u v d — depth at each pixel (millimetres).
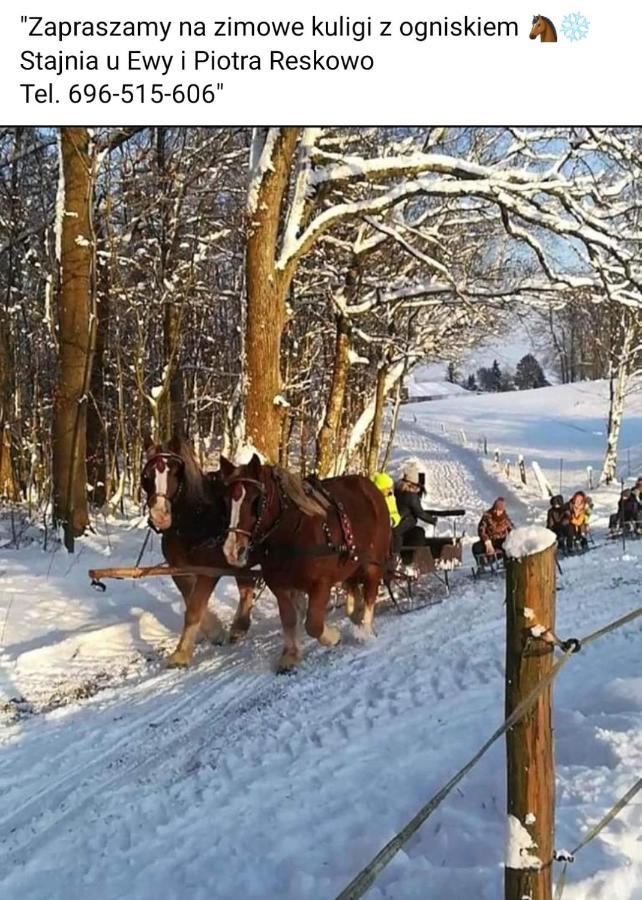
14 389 20672
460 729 6824
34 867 5113
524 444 51281
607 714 6402
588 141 15188
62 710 7910
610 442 34500
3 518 17359
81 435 15781
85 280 15562
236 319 24344
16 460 20828
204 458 25406
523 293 18016
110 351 24062
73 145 15398
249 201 14398
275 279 14531
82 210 15523
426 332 25312
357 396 30984
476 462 44719
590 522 25297
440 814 5277
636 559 15484
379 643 9836
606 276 15672
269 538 8906
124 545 15531
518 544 3182
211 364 27578
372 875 2703
